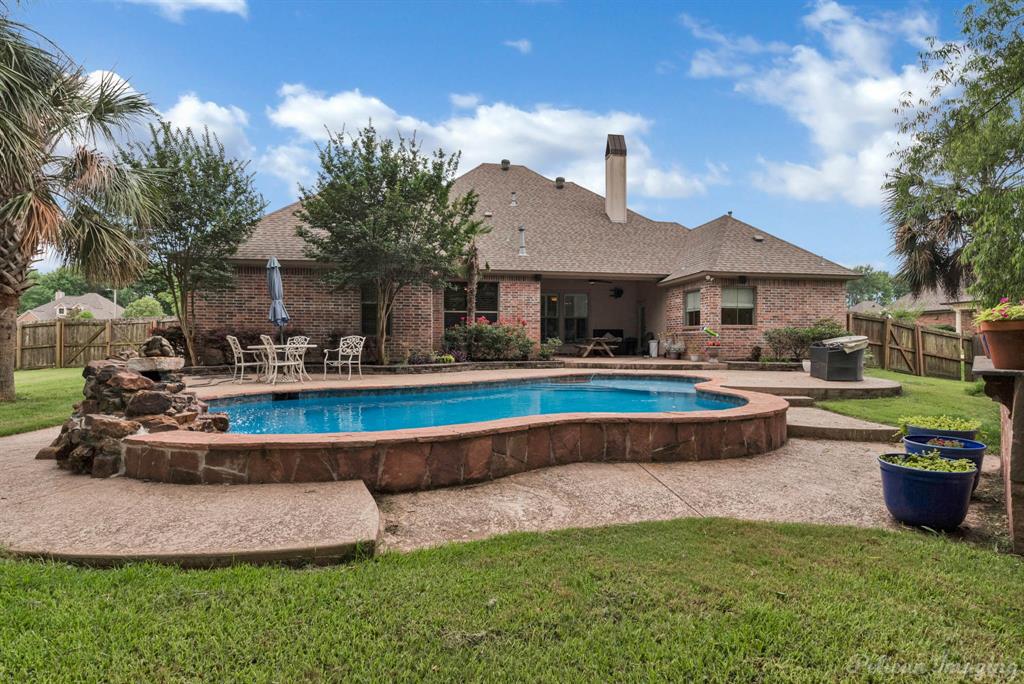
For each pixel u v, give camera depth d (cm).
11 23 842
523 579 299
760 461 610
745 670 220
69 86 947
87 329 1822
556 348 1908
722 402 958
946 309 2877
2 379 943
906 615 263
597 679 213
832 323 1595
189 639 236
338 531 351
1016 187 738
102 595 272
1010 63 810
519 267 1753
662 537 369
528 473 553
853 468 579
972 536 388
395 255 1335
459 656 227
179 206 1296
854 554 340
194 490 443
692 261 1794
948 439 488
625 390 1199
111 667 216
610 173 2148
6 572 294
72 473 493
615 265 1866
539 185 2277
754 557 333
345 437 486
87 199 960
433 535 392
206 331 1472
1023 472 350
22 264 940
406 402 1039
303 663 221
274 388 1012
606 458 602
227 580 293
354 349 1316
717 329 1628
